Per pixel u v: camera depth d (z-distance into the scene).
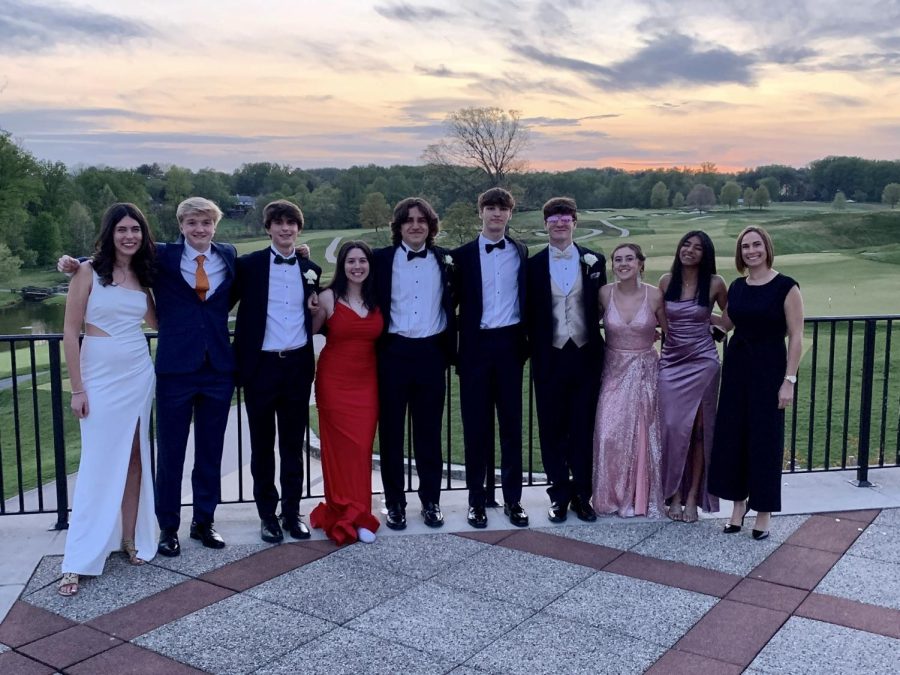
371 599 3.42
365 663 2.86
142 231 3.73
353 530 4.12
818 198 85.56
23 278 51.12
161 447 3.97
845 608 3.31
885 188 81.25
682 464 4.36
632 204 82.69
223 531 4.31
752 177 85.56
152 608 3.33
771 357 4.06
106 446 3.65
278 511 4.92
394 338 4.25
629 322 4.41
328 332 4.27
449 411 5.13
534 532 4.29
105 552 3.61
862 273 32.53
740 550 3.99
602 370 4.56
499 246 4.32
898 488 4.95
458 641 3.03
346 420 4.25
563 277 4.32
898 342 15.05
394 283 4.25
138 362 3.74
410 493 5.09
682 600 3.40
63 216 58.78
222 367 4.00
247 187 72.62
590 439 4.46
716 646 2.98
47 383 15.80
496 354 4.32
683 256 4.32
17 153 48.28
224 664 2.86
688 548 4.03
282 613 3.28
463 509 4.69
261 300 4.03
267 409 4.12
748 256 4.11
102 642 3.03
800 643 3.00
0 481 4.43
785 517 4.47
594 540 4.16
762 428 4.06
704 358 4.36
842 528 4.29
